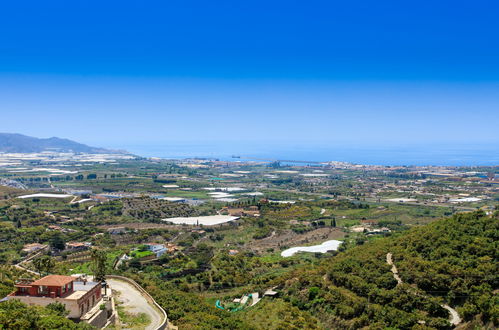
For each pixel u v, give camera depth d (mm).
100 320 130875
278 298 188250
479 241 171375
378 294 159250
